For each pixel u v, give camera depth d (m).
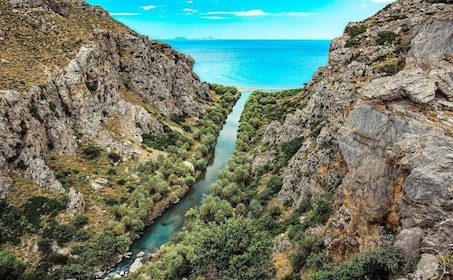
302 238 51.69
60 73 95.19
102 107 104.00
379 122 35.06
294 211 63.38
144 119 111.56
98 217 75.12
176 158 102.44
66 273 60.94
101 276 63.12
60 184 76.75
